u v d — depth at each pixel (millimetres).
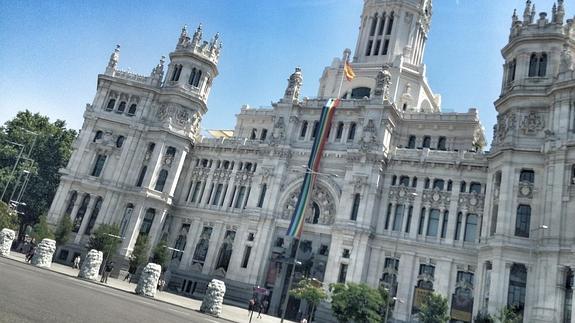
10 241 58938
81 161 88000
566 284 51844
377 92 80562
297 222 74188
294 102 87000
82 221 84500
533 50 63938
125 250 81125
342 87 95250
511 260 56406
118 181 86125
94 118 90188
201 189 91625
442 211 70250
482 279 59719
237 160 90250
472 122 75875
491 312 55062
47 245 55906
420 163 73625
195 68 93500
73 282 41531
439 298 56281
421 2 100500
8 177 105688
